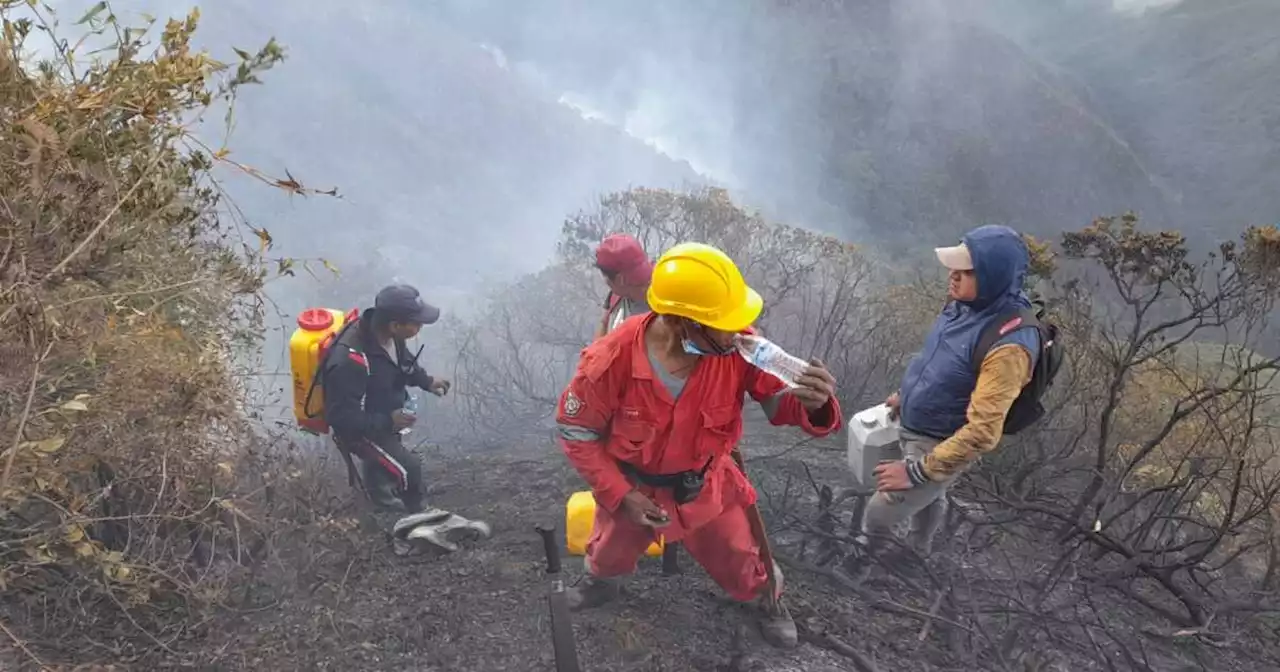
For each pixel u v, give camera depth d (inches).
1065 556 144.4
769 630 120.9
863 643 125.0
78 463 93.1
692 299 89.6
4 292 70.7
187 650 108.2
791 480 194.5
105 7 81.0
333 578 132.4
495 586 135.3
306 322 159.2
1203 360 206.5
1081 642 133.4
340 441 160.9
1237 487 151.1
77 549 89.0
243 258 115.0
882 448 138.0
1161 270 151.3
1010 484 179.5
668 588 135.1
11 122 73.5
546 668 112.8
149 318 95.3
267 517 131.6
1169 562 165.0
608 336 98.7
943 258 117.8
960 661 122.1
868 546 143.3
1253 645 142.6
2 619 103.8
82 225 79.9
